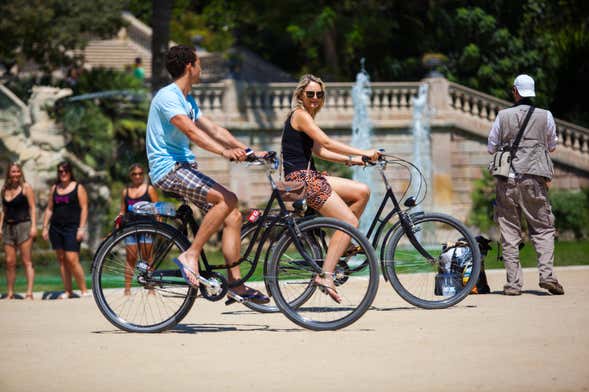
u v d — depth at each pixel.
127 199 35.09
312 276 22.20
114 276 22.77
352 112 78.94
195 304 29.00
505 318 23.31
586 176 81.19
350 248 23.50
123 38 108.75
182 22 113.25
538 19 105.31
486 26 100.81
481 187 80.06
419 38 105.62
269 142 78.25
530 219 29.48
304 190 22.77
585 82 100.50
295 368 16.83
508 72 102.06
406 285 26.03
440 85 80.50
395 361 17.34
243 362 17.58
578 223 76.81
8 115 69.31
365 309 21.77
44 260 55.59
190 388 15.16
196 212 68.62
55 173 68.25
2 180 67.75
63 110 70.38
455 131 80.56
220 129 22.73
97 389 15.20
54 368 17.27
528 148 29.17
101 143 71.62
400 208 25.98
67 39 84.75
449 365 16.83
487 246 30.27
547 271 29.28
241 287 22.39
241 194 79.50
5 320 25.72
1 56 87.12
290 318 22.12
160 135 21.83
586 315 23.75
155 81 72.50
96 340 21.02
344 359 17.69
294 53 118.31
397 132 79.81
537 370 16.23
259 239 23.52
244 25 116.69
